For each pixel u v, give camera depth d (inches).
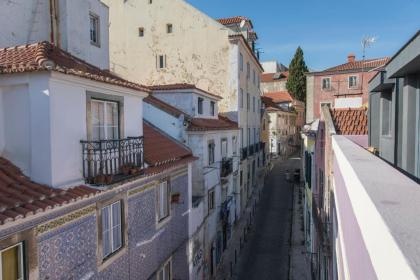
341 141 296.7
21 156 260.2
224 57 980.6
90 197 278.1
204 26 995.9
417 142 238.8
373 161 166.2
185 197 528.1
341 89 1357.0
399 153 297.3
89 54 584.4
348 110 506.6
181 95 682.8
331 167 372.5
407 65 207.3
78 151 282.0
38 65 245.9
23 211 211.8
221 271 689.0
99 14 626.8
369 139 418.3
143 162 375.9
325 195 444.1
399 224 75.5
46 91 249.9
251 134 1235.2
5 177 241.3
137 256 373.7
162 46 1035.3
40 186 248.8
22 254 222.4
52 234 244.8
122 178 315.9
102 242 305.1
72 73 261.4
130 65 1066.1
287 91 2445.9
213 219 693.9
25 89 256.7
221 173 751.7
